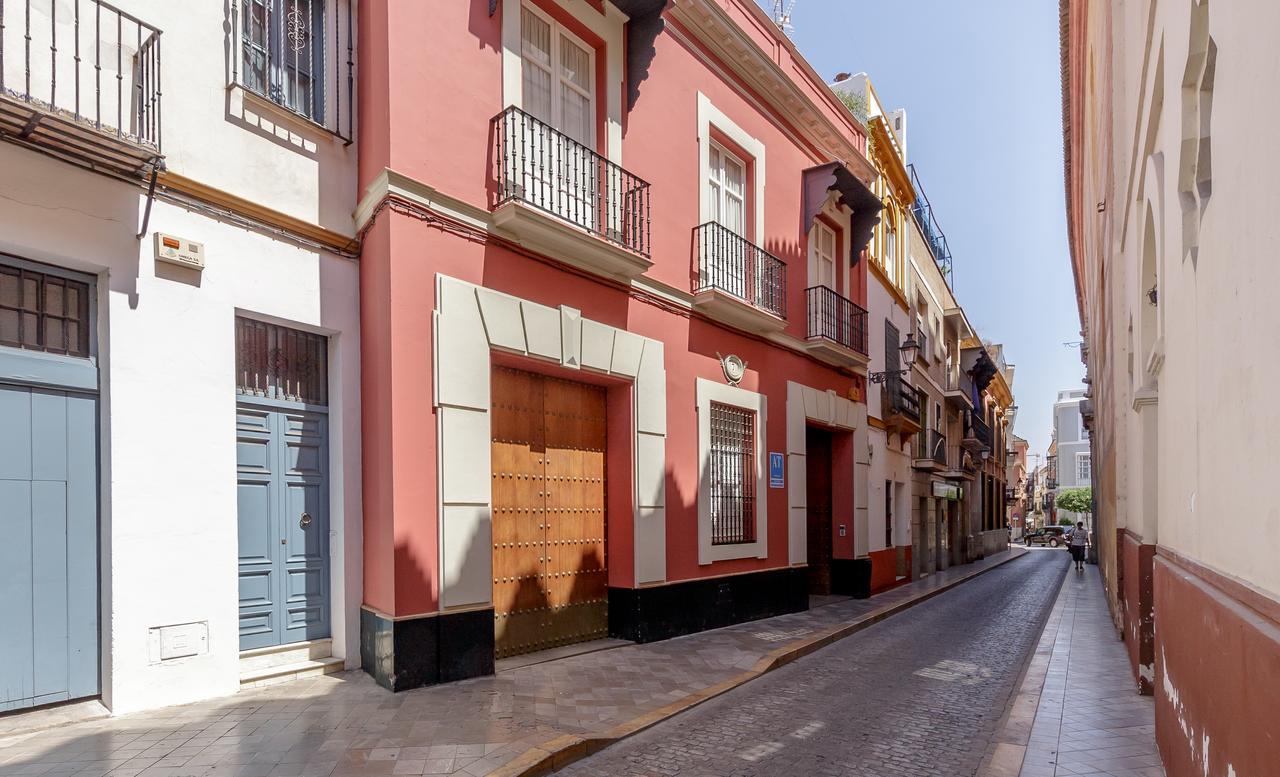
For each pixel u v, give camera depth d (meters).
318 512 6.45
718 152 10.94
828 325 12.93
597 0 8.40
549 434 8.05
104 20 5.17
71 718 4.85
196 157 5.63
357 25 6.86
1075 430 77.88
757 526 10.84
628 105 8.85
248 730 4.84
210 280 5.64
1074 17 13.26
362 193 6.69
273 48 6.37
